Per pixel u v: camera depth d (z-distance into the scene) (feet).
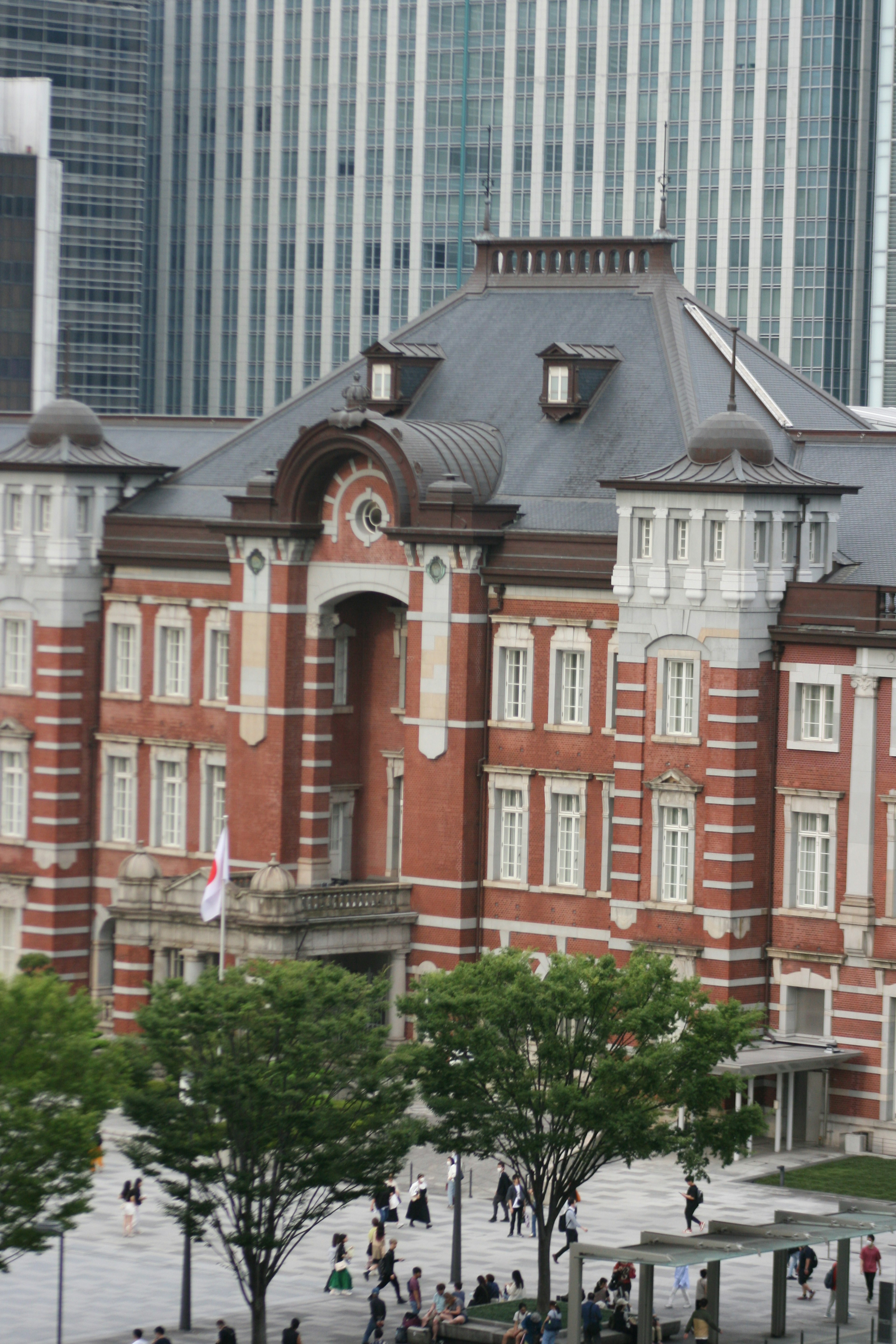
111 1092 595.47
